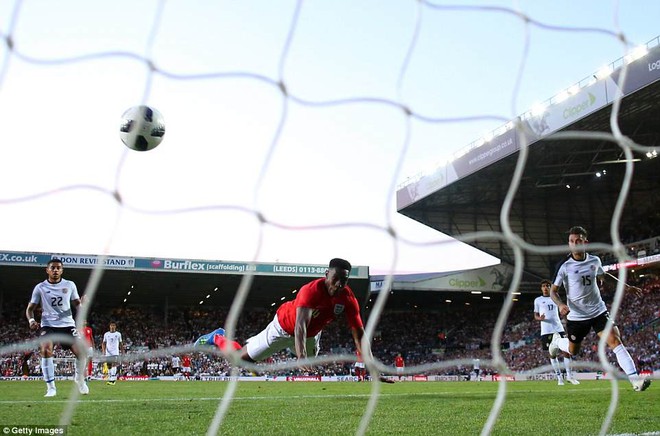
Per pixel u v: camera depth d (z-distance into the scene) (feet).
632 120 101.24
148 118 19.40
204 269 124.67
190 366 110.22
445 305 166.71
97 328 142.61
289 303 21.72
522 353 131.64
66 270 121.49
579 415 18.04
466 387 45.88
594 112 89.10
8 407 21.08
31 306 27.78
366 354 9.20
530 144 105.19
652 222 136.67
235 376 7.80
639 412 18.84
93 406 21.90
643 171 131.34
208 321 156.15
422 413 18.97
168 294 145.38
